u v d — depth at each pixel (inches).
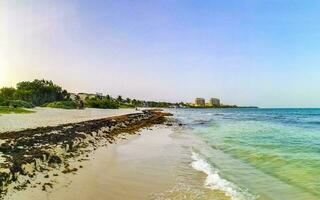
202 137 1451.8
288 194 523.2
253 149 1035.3
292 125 2383.1
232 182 598.5
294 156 893.8
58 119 1811.0
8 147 673.6
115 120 1985.7
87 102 5305.1
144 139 1349.7
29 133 948.0
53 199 459.2
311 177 641.0
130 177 624.4
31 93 4495.6
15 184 474.0
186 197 502.9
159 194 516.7
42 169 579.8
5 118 1700.3
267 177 641.6
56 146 748.6
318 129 1947.6
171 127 2170.3
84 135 1030.4
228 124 2532.0
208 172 680.4
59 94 5172.2
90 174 624.1
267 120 3272.6
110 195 503.2
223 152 974.4
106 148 986.7
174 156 889.5
